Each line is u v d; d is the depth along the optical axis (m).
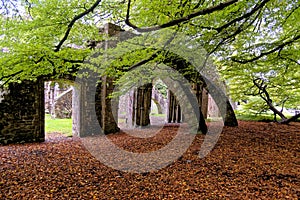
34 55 2.85
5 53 2.88
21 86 5.65
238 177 3.04
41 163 3.72
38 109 6.01
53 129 9.18
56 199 2.42
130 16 3.01
